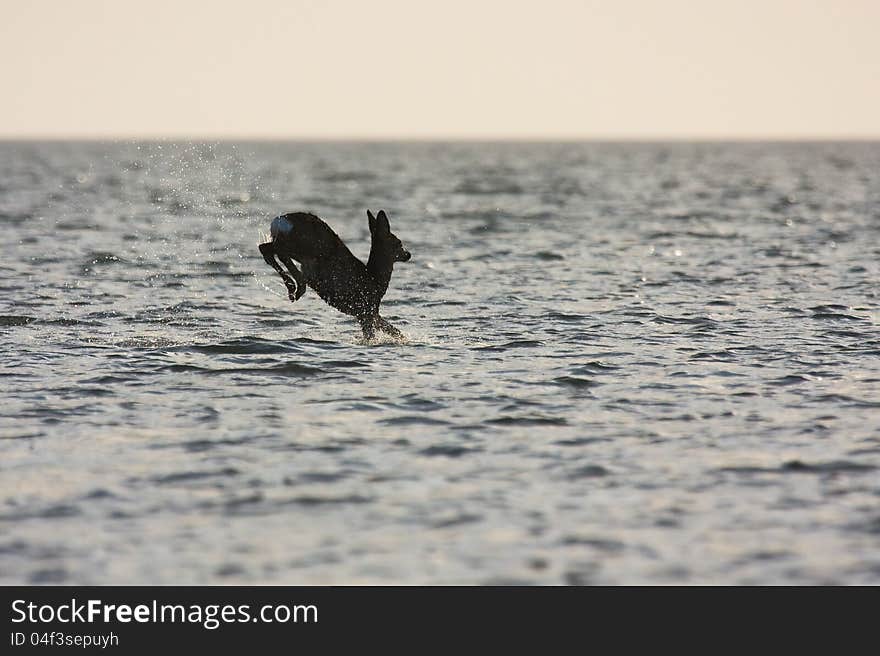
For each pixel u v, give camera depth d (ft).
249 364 128.47
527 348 139.64
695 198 524.93
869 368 127.24
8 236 295.48
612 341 144.56
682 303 178.50
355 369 126.21
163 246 277.03
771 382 120.06
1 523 77.66
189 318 162.61
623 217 391.24
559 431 100.32
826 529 76.64
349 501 81.87
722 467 89.61
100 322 157.89
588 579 69.72
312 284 138.51
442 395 113.70
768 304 176.86
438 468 89.40
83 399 111.65
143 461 91.04
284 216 136.26
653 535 75.87
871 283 202.59
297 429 100.73
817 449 94.53
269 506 80.84
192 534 76.02
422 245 286.87
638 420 104.27
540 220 377.50
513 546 74.28
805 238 298.97
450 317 164.86
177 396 113.09
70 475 87.40
